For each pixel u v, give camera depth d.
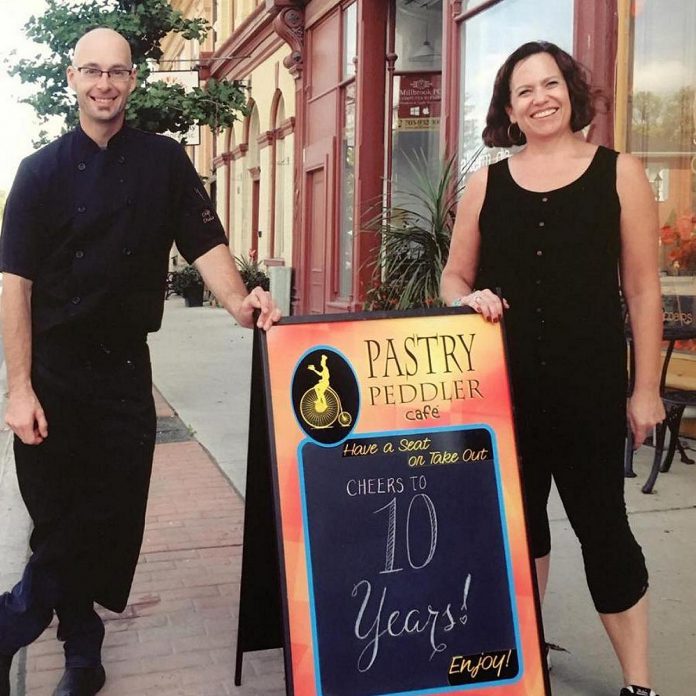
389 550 2.47
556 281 2.63
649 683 2.75
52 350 2.69
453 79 8.04
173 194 2.79
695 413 5.98
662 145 6.06
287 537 2.43
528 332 2.67
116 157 2.66
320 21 12.33
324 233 12.27
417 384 2.55
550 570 3.94
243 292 2.79
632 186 2.58
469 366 2.58
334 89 11.70
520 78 2.64
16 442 2.76
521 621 2.50
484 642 2.47
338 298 11.78
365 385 2.52
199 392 8.32
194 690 2.95
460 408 2.56
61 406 2.70
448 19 8.07
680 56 6.00
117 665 3.12
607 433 2.65
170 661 3.15
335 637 2.40
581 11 5.93
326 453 2.48
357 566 2.45
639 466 5.49
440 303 6.41
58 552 2.76
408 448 2.52
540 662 2.49
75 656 2.88
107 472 2.78
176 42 25.67
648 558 4.00
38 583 2.75
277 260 15.78
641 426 2.66
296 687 2.37
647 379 2.65
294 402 2.48
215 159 21.81
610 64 5.82
